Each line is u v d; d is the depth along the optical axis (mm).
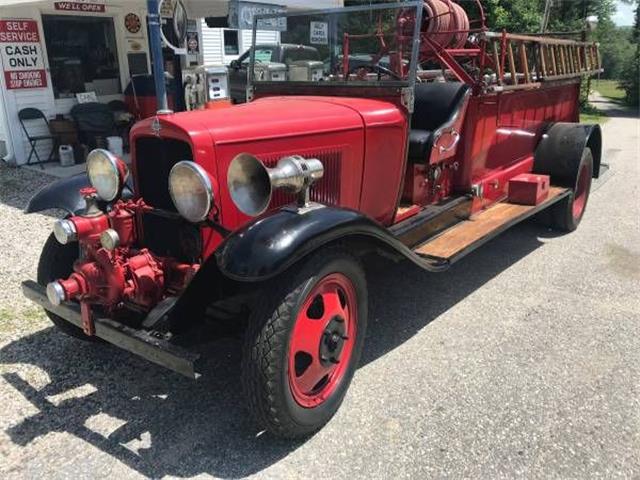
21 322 3850
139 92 10000
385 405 2992
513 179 4961
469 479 2482
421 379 3236
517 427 2828
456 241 3916
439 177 4312
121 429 2799
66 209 3289
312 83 4043
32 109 9016
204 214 2570
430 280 4668
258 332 2455
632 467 2566
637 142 12164
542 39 5055
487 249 5410
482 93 4289
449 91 4250
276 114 3137
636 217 6445
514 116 5027
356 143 3404
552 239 5703
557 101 5977
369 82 3771
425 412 2938
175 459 2596
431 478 2486
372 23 3713
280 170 2514
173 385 3166
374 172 3602
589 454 2645
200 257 2881
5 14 8523
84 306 2736
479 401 3031
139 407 2973
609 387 3168
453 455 2629
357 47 3834
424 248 3770
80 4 9430
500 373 3299
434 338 3707
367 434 2770
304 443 2709
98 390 3117
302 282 2512
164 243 3031
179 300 2631
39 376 3238
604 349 3574
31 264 4816
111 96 10406
